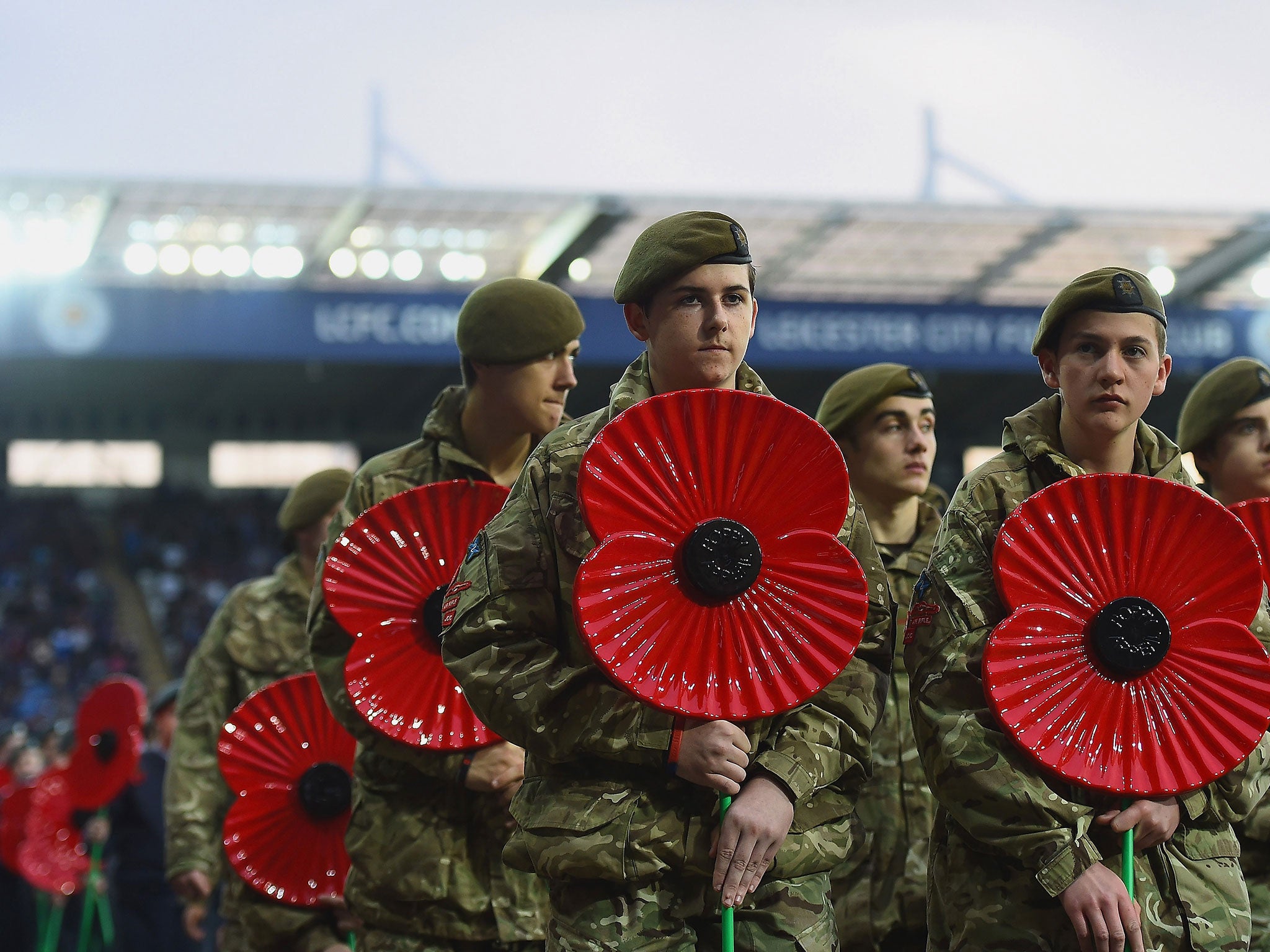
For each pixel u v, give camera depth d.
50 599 39.72
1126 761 3.80
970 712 3.81
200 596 41.44
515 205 24.30
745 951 3.59
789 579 3.55
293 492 7.49
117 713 10.22
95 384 41.59
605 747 3.50
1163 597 3.88
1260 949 4.99
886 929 5.54
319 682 5.38
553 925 3.65
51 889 11.56
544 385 5.27
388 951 5.21
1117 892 3.61
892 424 6.30
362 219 24.61
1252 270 26.92
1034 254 26.41
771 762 3.50
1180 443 5.52
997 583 3.83
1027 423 4.11
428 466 5.48
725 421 3.51
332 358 24.62
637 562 3.48
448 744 4.99
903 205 24.25
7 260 24.62
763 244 25.92
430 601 5.05
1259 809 4.94
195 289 24.30
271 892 6.13
